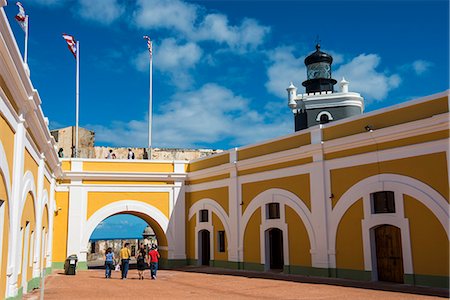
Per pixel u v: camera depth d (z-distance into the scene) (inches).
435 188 552.7
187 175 1029.2
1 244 356.5
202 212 984.9
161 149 1638.8
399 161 598.9
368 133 633.6
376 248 631.8
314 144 713.6
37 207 589.6
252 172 848.9
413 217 574.6
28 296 501.0
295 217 746.2
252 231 833.5
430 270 549.6
